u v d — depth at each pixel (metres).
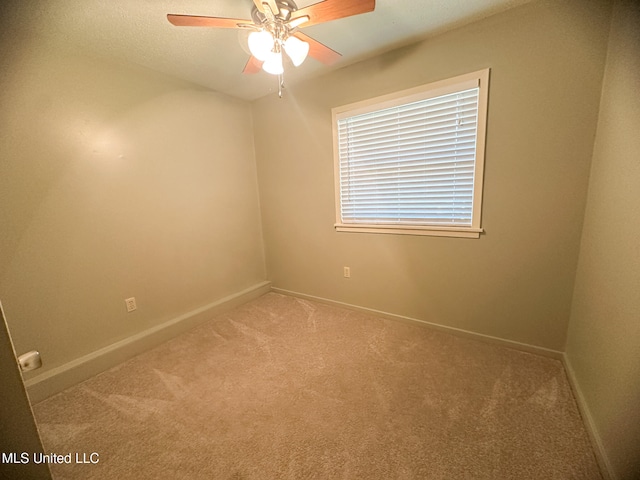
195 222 2.52
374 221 2.43
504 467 1.10
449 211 2.06
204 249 2.61
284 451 1.21
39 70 1.60
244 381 1.70
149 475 1.12
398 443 1.23
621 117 1.19
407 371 1.73
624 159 1.14
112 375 1.80
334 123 2.43
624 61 1.20
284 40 1.36
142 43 1.78
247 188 3.01
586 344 1.40
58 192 1.70
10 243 1.55
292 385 1.64
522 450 1.17
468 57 1.78
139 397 1.59
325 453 1.19
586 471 1.08
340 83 2.34
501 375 1.65
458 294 2.10
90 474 1.13
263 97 2.86
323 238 2.77
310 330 2.33
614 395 1.06
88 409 1.50
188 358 1.97
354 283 2.65
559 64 1.54
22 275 1.59
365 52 2.07
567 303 1.71
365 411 1.42
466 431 1.28
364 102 2.23
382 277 2.46
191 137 2.44
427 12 1.62
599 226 1.35
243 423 1.37
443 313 2.19
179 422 1.39
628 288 1.03
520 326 1.89
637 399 0.90
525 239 1.78
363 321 2.46
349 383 1.64
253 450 1.22
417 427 1.31
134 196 2.07
